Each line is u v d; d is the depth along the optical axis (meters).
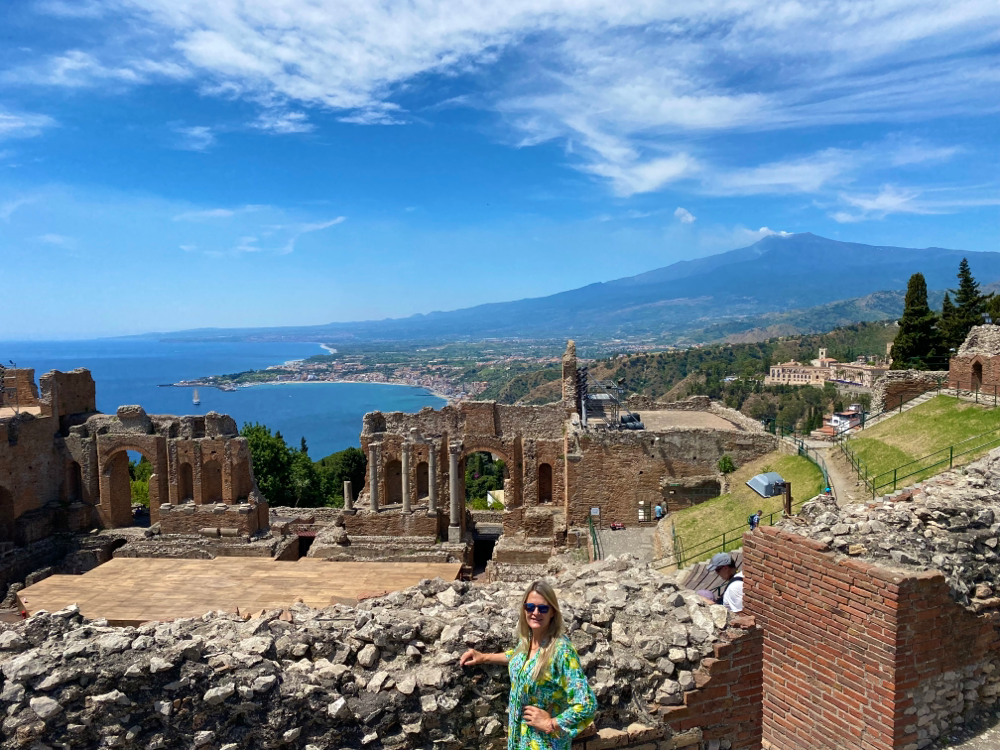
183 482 48.12
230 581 32.41
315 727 9.02
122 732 8.52
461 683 9.35
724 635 10.23
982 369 34.34
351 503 48.59
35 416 47.84
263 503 47.59
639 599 10.90
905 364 63.19
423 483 51.75
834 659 14.16
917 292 63.38
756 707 10.47
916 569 13.61
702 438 41.59
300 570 34.38
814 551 14.45
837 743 14.12
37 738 8.29
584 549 38.50
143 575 33.69
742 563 17.64
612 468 42.09
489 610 10.49
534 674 8.02
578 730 7.79
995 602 14.11
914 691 13.16
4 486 45.31
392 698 9.07
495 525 57.22
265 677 8.87
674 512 39.62
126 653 8.77
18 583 42.41
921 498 16.11
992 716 14.19
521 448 49.59
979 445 26.62
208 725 8.73
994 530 14.88
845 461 33.03
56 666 8.59
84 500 49.50
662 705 9.90
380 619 9.85
